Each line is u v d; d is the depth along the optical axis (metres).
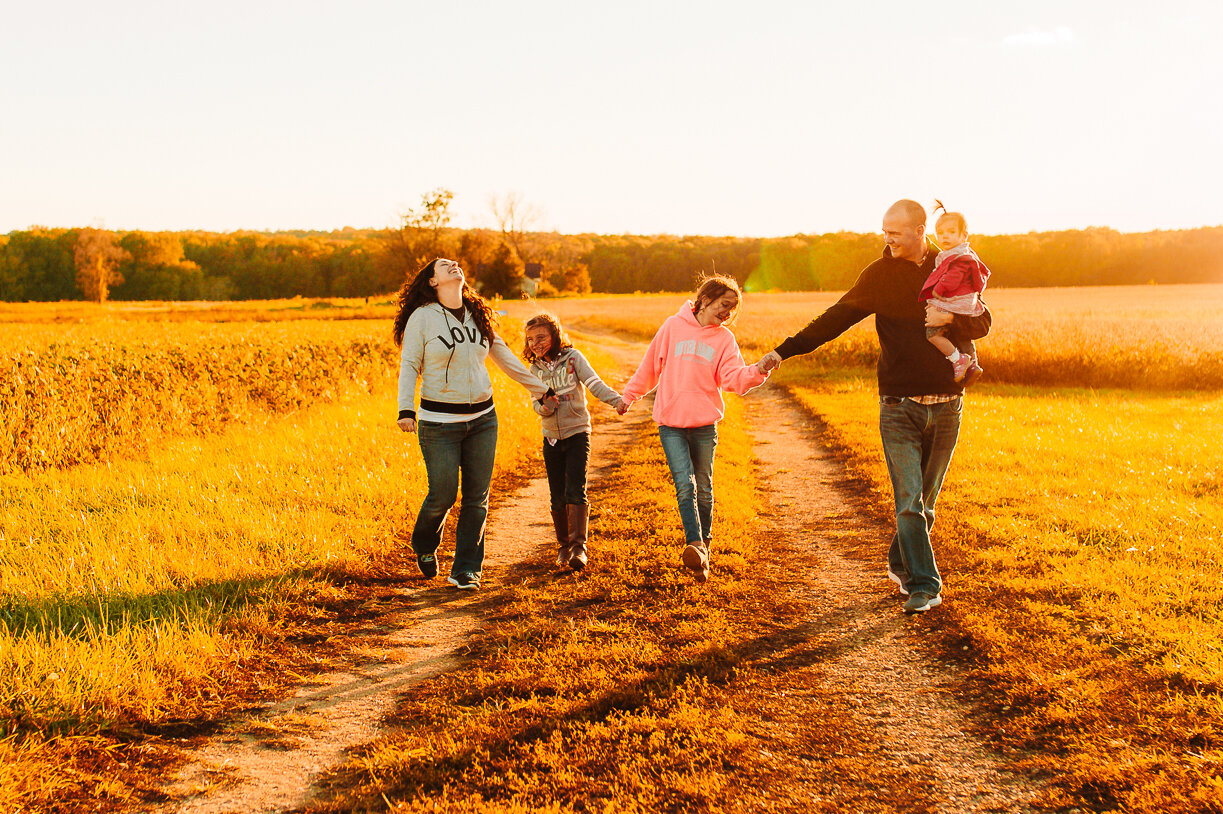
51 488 6.37
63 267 90.38
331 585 4.45
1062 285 98.38
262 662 3.58
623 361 22.89
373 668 3.56
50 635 3.46
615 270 119.62
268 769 2.74
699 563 4.08
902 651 3.56
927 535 3.93
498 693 3.24
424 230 74.88
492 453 4.61
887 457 3.99
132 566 4.40
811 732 2.90
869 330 21.97
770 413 12.50
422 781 2.62
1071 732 2.80
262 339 12.39
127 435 8.38
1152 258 97.88
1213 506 5.54
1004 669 3.28
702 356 4.34
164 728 3.00
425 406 4.45
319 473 6.73
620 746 2.78
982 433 8.84
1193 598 3.83
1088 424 9.69
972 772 2.62
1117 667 3.23
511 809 2.41
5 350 8.23
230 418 9.91
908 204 3.77
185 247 105.00
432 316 4.39
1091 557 4.55
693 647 3.60
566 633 3.80
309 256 104.94
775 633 3.81
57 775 2.61
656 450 8.66
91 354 8.86
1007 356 16.47
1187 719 2.80
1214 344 16.59
